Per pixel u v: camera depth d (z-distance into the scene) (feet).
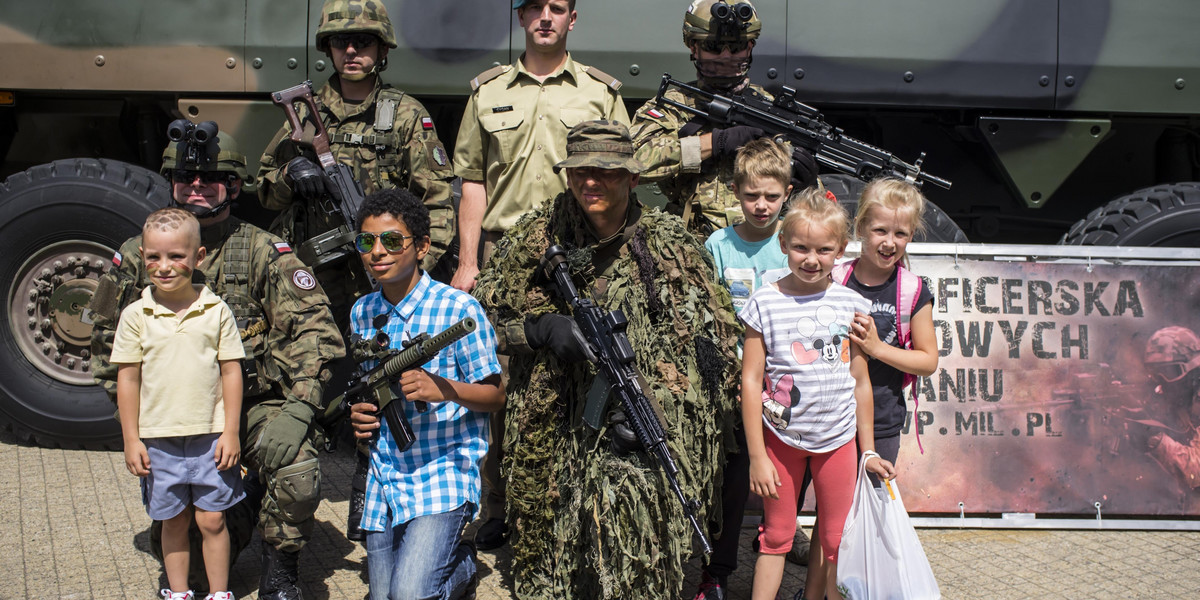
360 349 9.96
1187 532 13.42
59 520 13.01
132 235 15.46
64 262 15.72
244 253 10.84
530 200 13.00
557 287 9.96
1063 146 15.87
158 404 9.84
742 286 11.27
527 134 13.00
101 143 17.70
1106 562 12.23
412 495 9.86
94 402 15.75
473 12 15.49
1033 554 12.51
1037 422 13.51
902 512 9.63
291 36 15.43
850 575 9.62
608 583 9.26
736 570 12.10
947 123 16.53
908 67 15.47
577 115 13.05
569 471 9.89
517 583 10.21
